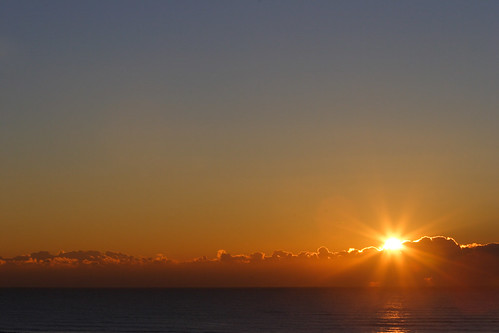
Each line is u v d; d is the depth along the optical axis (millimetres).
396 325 111750
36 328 104938
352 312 148250
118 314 144000
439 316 132875
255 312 151000
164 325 112500
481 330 100938
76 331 99312
